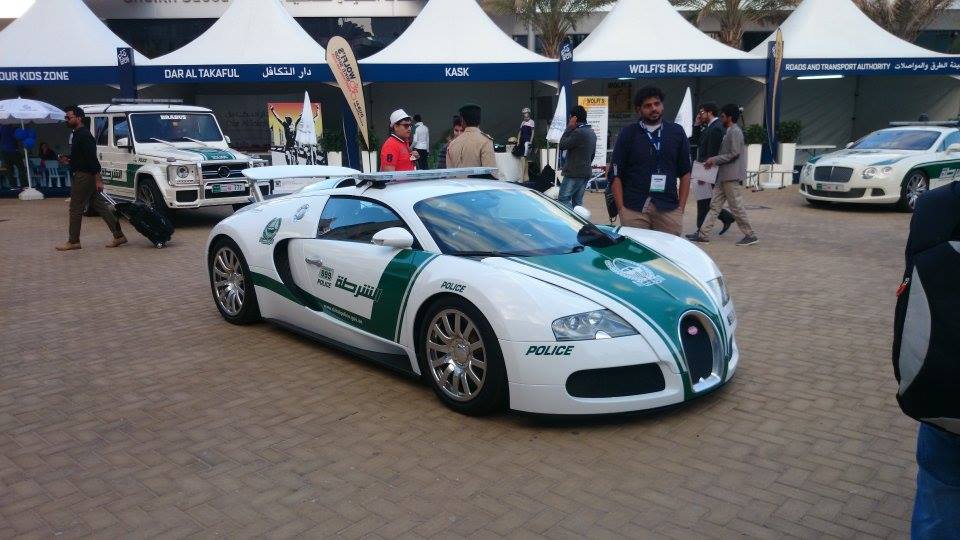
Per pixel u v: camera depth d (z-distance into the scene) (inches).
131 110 474.3
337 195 201.5
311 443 146.6
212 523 117.6
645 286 157.1
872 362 190.7
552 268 158.9
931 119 798.5
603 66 660.7
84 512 121.4
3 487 130.2
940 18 1117.1
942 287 67.6
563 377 142.1
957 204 70.0
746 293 268.2
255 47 646.5
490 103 818.2
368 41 1042.1
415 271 166.7
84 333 225.5
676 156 242.8
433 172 203.6
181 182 438.9
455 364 158.4
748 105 786.8
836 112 837.2
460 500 123.6
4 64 623.2
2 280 305.3
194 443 147.4
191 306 258.1
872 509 119.6
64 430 154.3
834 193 507.5
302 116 645.9
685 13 1056.2
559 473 132.4
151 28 1020.5
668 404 147.5
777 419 155.0
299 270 202.4
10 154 654.5
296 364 194.4
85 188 372.8
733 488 126.6
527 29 1061.1
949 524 75.4
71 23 649.0
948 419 69.1
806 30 716.7
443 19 674.2
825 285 279.9
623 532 113.7
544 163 686.5
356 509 121.4
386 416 159.2
